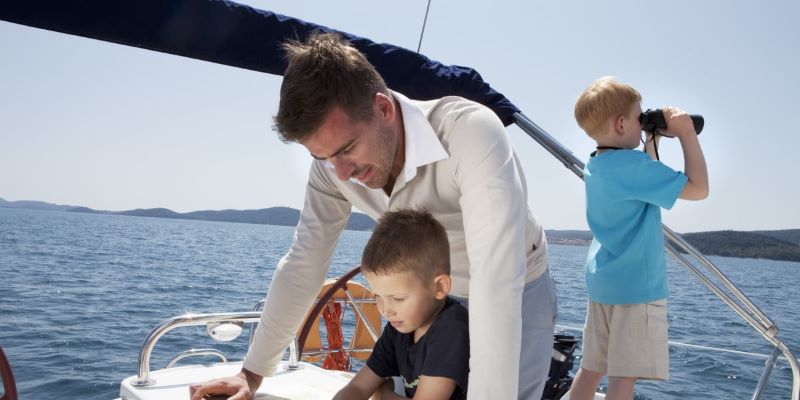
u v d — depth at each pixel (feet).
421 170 4.91
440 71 7.25
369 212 5.77
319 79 4.16
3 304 47.98
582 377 7.75
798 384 7.82
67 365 28.45
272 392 6.16
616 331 7.32
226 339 6.57
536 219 5.51
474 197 4.47
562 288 67.87
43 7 4.83
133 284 67.21
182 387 6.23
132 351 31.89
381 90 4.51
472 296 4.35
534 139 7.90
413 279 4.73
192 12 5.44
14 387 4.75
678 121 7.45
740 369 28.73
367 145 4.42
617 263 7.32
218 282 73.61
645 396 23.04
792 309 72.95
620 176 7.30
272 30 5.89
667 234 7.61
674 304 67.87
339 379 6.87
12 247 120.57
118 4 5.08
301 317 6.14
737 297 7.72
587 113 7.74
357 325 13.23
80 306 48.98
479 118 4.69
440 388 4.75
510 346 4.27
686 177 7.18
